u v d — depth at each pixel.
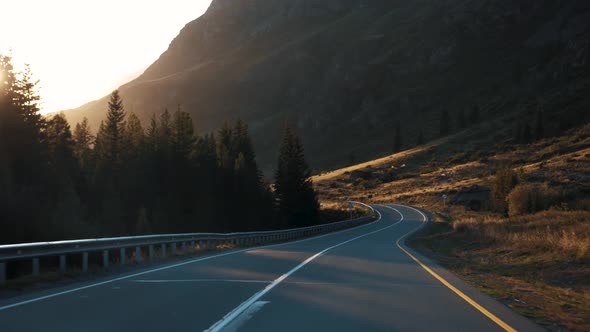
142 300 9.89
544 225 28.22
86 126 88.19
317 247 27.42
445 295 10.80
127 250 26.66
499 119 185.00
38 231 28.22
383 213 85.06
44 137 49.03
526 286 13.23
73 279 13.54
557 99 184.62
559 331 8.04
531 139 142.88
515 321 8.30
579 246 17.50
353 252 23.11
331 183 136.38
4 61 45.34
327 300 9.95
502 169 72.94
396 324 7.88
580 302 10.86
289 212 82.75
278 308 9.07
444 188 105.81
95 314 8.53
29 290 11.69
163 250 20.27
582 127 141.25
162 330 7.38
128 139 67.19
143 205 54.41
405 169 141.88
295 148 84.94
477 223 39.81
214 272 14.77
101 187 56.22
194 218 63.16
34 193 31.42
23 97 46.34
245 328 7.53
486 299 10.41
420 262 18.45
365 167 149.88
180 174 65.69
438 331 7.47
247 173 80.38
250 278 13.33
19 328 7.51
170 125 77.25
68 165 58.25
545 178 82.50
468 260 21.00
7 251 11.70
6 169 33.88
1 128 41.59
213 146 81.44
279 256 20.73
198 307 9.15
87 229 32.56
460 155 140.62
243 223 75.56
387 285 12.18
